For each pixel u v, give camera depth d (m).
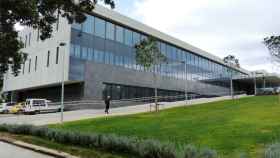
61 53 36.69
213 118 18.52
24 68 44.69
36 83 41.00
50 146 12.41
